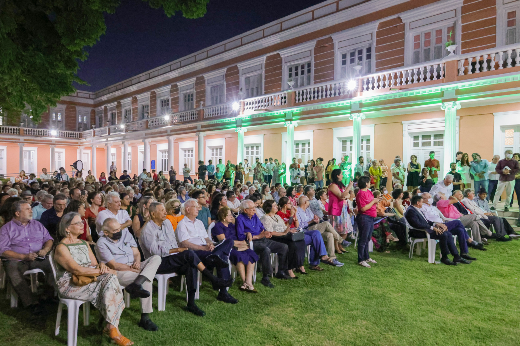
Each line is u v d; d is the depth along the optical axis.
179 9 7.00
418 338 3.79
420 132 13.08
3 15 5.31
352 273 6.05
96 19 6.60
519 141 11.01
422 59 13.09
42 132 30.67
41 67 6.64
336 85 14.13
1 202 5.90
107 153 29.44
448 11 12.36
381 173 11.84
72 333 3.57
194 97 23.50
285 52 17.64
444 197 8.20
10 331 3.88
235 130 18.41
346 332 3.92
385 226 7.67
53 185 10.77
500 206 10.38
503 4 11.24
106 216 5.32
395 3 13.71
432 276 5.86
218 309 4.53
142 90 28.56
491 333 3.90
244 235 5.68
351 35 14.97
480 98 10.45
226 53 20.88
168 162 23.14
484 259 6.84
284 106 15.89
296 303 4.73
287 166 15.81
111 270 3.99
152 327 3.96
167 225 4.92
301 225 6.98
